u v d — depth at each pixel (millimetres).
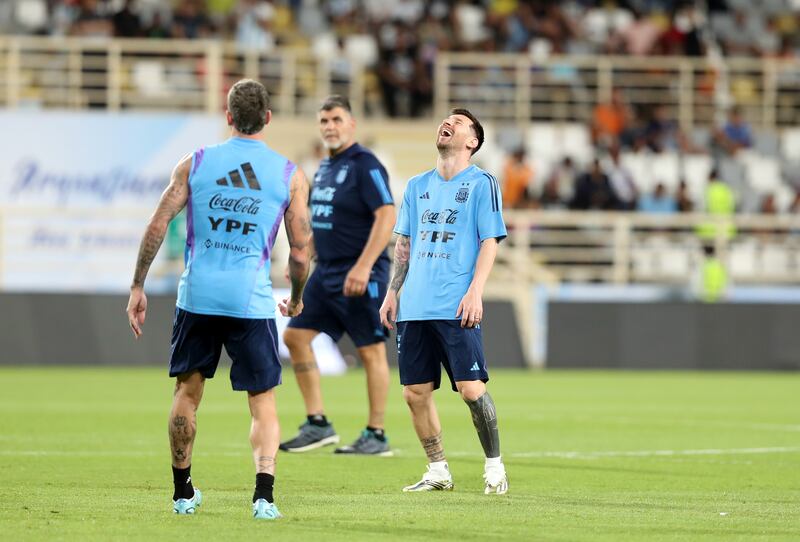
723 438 45469
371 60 110688
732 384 74812
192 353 25719
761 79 116125
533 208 96562
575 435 46094
